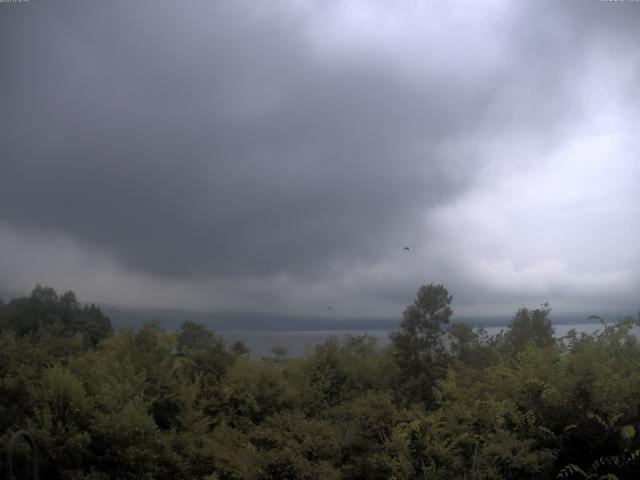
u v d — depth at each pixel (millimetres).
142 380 9055
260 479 7668
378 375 12562
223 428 9453
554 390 6945
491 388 8141
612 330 8125
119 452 7230
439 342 12117
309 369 12773
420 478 7227
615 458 6504
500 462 6848
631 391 6855
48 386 7621
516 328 11789
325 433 8297
